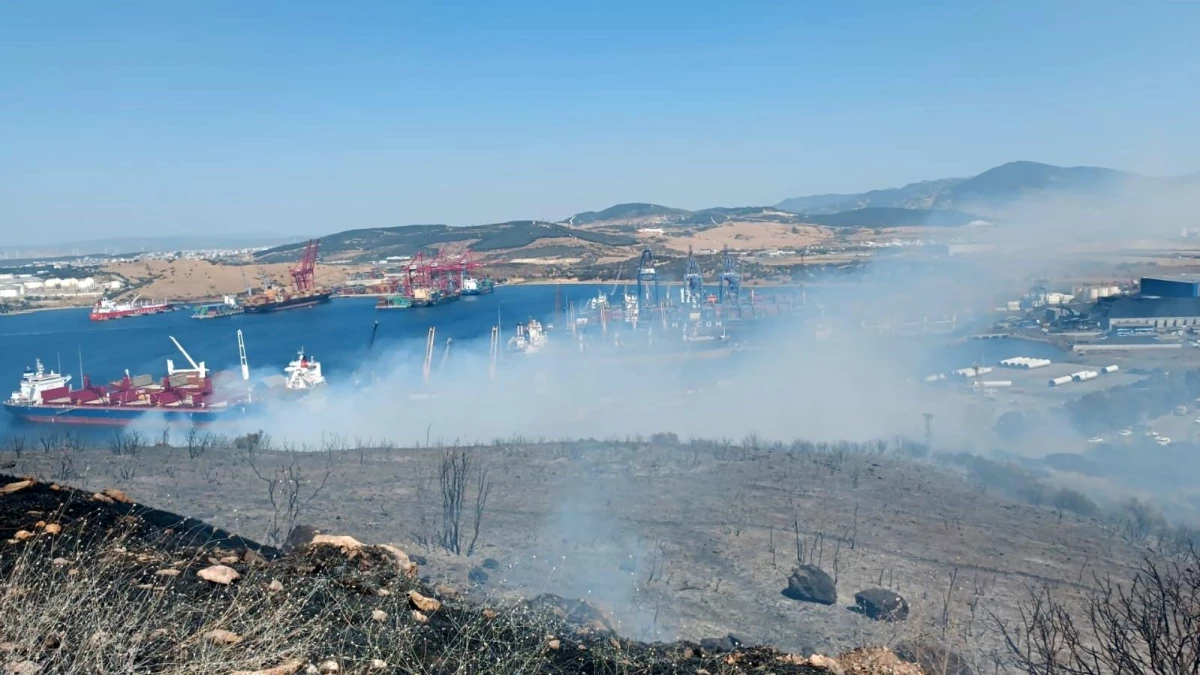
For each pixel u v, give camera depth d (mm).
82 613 4816
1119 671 6367
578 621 8219
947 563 17453
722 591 14961
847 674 6926
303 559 7551
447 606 6898
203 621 5176
